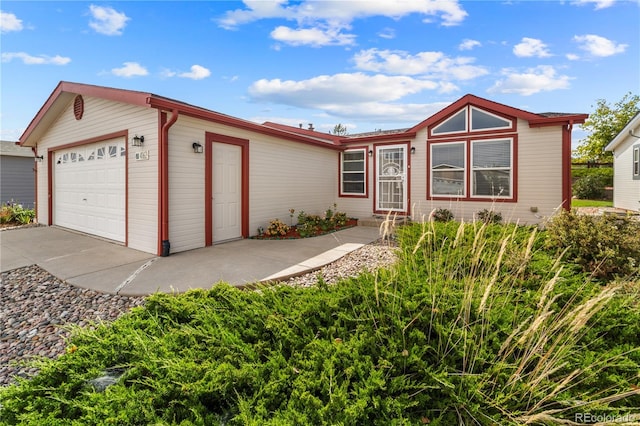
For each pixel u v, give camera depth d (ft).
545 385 5.04
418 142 30.58
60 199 28.55
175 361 5.11
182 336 6.13
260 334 6.45
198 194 19.97
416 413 4.91
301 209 29.53
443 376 5.03
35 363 5.50
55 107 25.98
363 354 5.57
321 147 31.83
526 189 25.88
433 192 29.91
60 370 5.15
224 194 21.97
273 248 20.16
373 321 6.16
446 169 29.25
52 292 12.82
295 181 28.71
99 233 23.48
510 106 25.93
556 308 6.48
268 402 4.57
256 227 24.50
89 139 23.53
